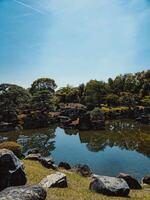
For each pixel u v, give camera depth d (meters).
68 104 151.50
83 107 141.75
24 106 121.31
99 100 153.62
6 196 13.62
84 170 31.64
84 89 168.00
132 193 22.25
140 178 36.44
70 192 19.55
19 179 18.09
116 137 75.00
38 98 117.12
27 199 13.76
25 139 73.94
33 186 14.99
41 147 61.66
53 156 51.81
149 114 118.50
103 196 19.48
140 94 155.12
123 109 134.12
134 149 57.75
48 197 17.33
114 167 42.91
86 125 93.19
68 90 177.50
